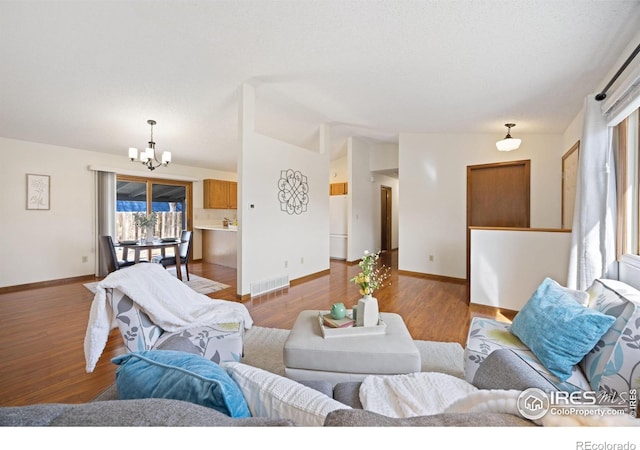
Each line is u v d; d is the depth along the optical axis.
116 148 4.85
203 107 3.64
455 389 1.18
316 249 5.11
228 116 3.95
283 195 4.32
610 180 2.09
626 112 1.82
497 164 4.41
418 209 5.06
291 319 2.99
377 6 1.77
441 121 3.96
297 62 2.58
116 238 5.14
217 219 7.05
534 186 4.16
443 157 4.85
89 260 4.83
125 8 1.91
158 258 4.70
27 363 2.07
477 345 1.56
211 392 0.66
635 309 1.16
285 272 4.38
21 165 4.16
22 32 2.13
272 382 0.81
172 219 6.20
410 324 2.83
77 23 2.06
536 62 2.18
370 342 1.67
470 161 4.63
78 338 2.48
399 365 1.55
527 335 1.49
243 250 3.62
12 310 3.20
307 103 3.72
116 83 2.96
